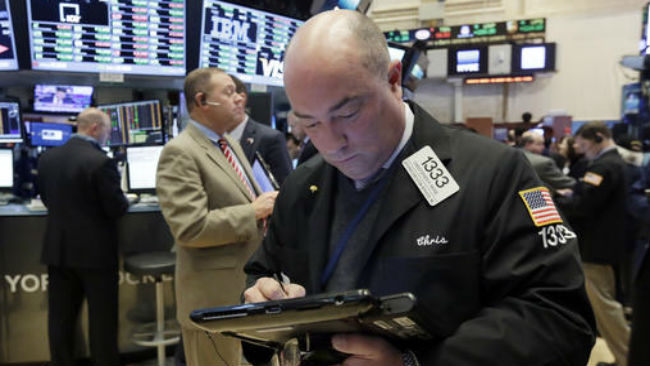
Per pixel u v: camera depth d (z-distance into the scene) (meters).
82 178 2.38
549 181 3.44
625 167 2.73
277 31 2.94
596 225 2.75
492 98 10.35
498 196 0.73
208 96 1.83
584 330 0.66
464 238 0.72
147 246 2.83
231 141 2.03
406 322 0.62
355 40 0.65
